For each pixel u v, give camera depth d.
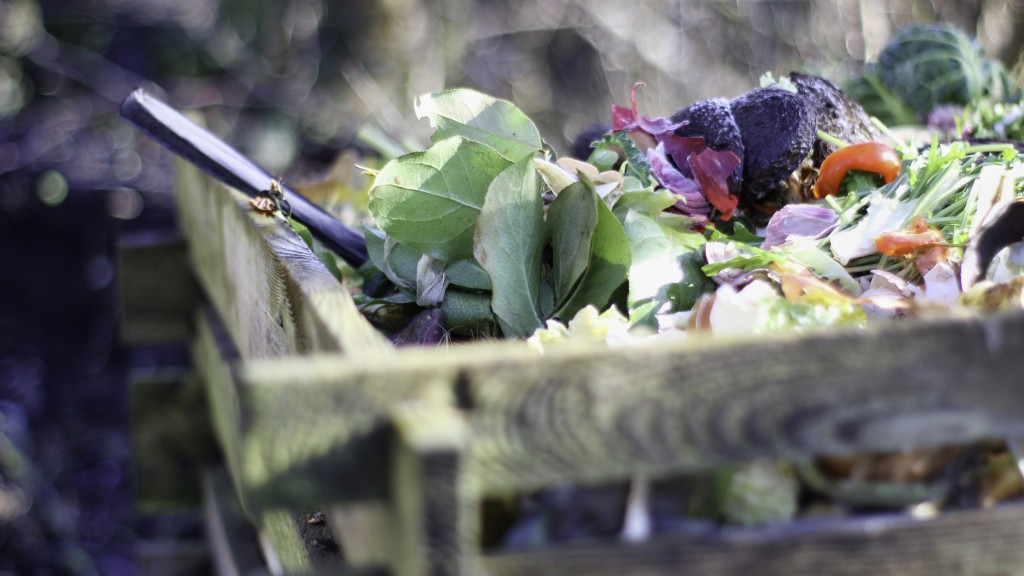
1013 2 4.70
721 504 1.58
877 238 1.82
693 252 1.84
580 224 1.79
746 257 1.79
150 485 2.43
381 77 5.26
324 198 2.29
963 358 1.55
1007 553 1.58
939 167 1.91
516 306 1.80
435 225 1.83
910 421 1.55
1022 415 1.56
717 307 1.68
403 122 5.07
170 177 4.77
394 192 1.82
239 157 2.00
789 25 5.94
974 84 2.43
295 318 1.71
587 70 5.82
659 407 1.53
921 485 1.59
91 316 4.30
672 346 1.53
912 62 2.45
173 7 5.60
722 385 1.53
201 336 2.39
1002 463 1.60
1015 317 1.56
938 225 1.88
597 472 1.53
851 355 1.54
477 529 1.52
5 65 5.06
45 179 4.59
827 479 1.58
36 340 4.20
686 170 1.97
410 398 1.51
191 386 2.42
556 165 1.86
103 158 4.83
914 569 1.57
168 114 1.97
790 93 2.00
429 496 1.47
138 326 2.43
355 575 1.54
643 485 1.55
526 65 5.81
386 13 5.21
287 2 5.46
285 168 4.85
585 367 1.52
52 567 3.27
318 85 5.36
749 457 1.54
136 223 4.49
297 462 1.50
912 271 1.83
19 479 3.51
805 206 1.91
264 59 5.48
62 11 5.35
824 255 1.82
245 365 1.51
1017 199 1.80
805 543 1.56
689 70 5.88
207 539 2.47
